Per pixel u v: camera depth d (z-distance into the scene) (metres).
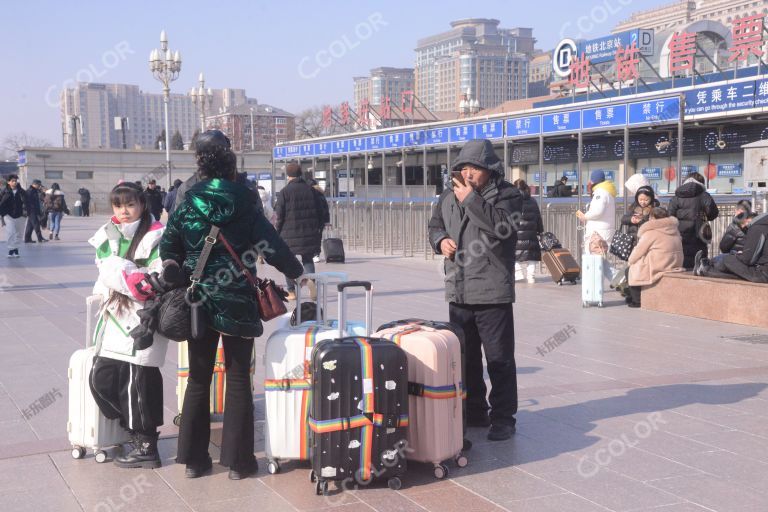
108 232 4.38
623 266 11.23
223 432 4.22
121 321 4.28
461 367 4.39
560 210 14.44
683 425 5.11
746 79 14.91
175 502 3.89
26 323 9.12
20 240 24.17
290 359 4.25
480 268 4.72
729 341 7.90
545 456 4.54
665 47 20.95
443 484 4.11
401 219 18.33
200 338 4.00
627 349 7.55
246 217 4.14
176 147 76.69
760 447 4.66
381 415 3.95
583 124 13.95
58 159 52.78
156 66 31.12
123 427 4.41
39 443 4.82
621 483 4.10
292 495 3.98
